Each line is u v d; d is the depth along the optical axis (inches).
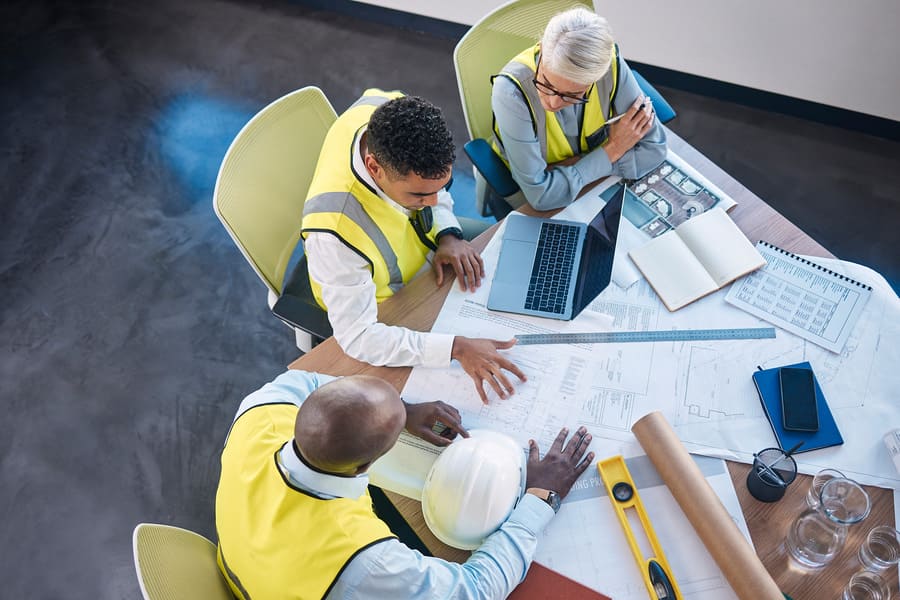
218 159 120.3
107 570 84.7
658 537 52.4
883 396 57.7
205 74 131.7
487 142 78.3
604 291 63.8
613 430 56.9
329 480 46.2
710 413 57.5
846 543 51.7
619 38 119.1
